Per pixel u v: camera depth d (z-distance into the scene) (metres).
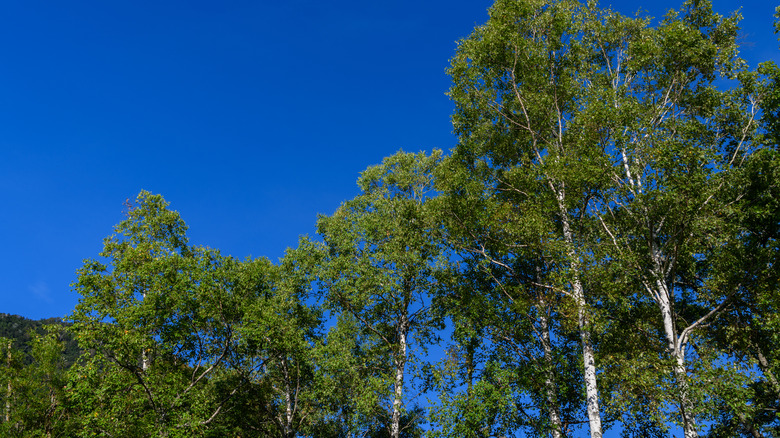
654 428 16.36
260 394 22.38
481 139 21.80
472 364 19.44
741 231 15.70
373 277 20.86
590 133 16.78
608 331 16.03
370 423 21.28
